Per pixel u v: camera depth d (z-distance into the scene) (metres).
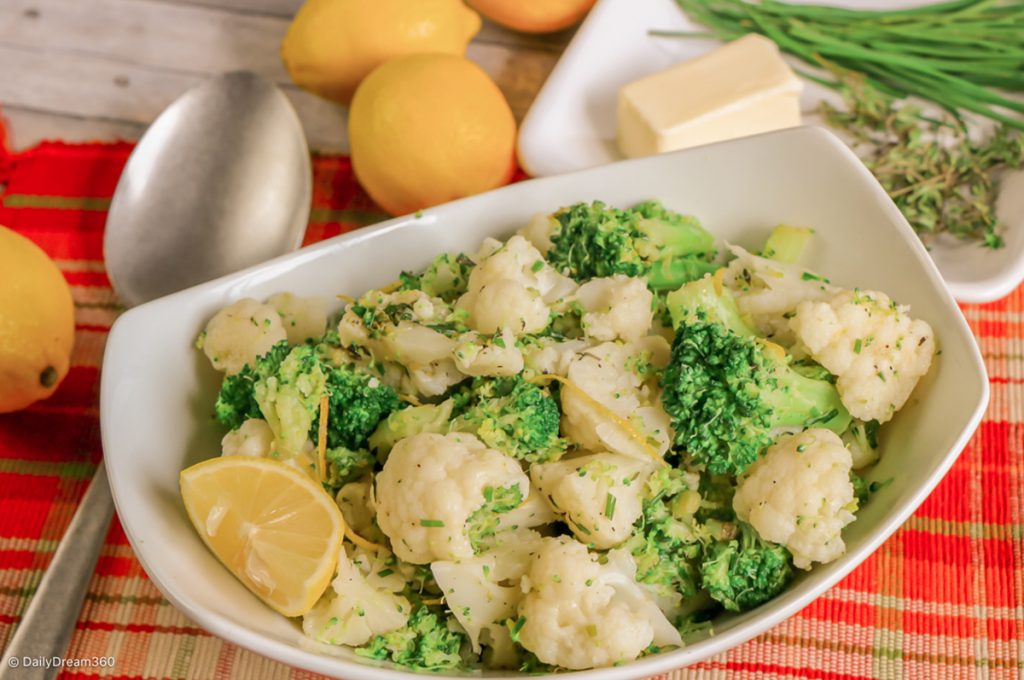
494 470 0.44
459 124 0.56
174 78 0.66
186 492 0.45
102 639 0.51
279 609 0.44
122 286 0.57
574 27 0.66
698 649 0.42
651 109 0.58
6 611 0.53
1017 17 0.63
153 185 0.59
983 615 0.51
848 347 0.46
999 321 0.57
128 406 0.47
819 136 0.49
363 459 0.46
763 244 0.51
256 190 0.59
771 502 0.44
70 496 0.55
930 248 0.58
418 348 0.46
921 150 0.61
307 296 0.50
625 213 0.50
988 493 0.53
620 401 0.45
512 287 0.47
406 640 0.44
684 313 0.48
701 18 0.64
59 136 0.64
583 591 0.43
